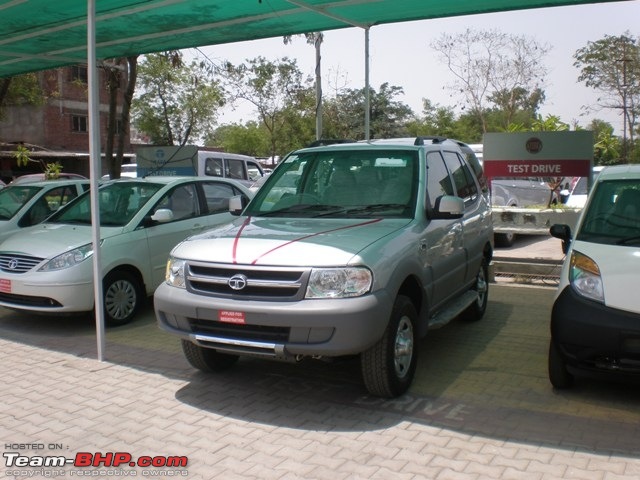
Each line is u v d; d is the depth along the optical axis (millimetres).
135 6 8523
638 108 38719
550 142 10203
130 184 8727
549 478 3881
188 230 8594
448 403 5152
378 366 4965
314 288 4609
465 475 3936
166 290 5180
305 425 4746
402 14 9148
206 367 5773
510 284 10195
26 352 6684
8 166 37031
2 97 20156
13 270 7379
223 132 44312
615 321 4680
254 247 4930
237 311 4734
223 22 9469
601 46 38938
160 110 30906
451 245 6305
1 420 4902
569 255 5258
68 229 7898
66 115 39844
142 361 6324
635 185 5578
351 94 31062
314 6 8688
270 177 6598
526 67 36500
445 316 6203
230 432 4645
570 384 5363
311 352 4605
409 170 6039
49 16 8977
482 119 37156
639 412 4938
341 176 6191
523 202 14695
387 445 4383
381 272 4773
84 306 7316
